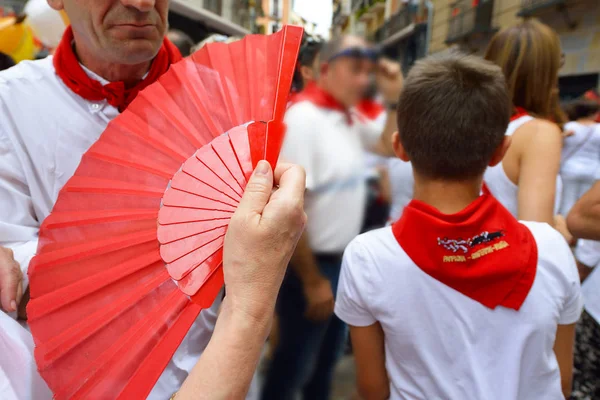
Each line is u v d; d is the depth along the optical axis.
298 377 1.34
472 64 0.89
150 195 0.61
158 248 0.56
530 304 0.80
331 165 1.21
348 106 1.26
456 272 0.81
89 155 0.67
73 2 0.81
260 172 0.48
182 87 0.63
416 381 0.86
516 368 0.79
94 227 0.62
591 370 1.57
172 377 0.87
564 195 2.29
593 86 7.46
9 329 0.62
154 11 0.83
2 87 0.93
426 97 0.84
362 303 0.90
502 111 0.84
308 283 1.26
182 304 0.50
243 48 0.60
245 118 0.57
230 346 0.43
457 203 0.86
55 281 0.60
